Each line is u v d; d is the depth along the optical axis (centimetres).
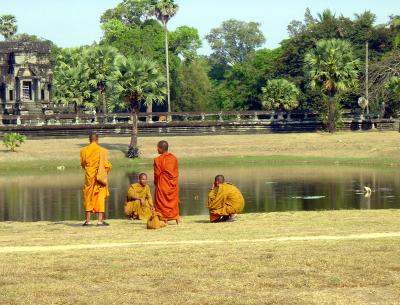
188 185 5653
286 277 1565
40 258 1788
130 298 1447
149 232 2323
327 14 13612
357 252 1761
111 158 8150
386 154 7925
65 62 14338
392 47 12750
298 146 8631
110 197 4909
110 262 1722
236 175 6412
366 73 11044
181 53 17112
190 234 2216
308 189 5216
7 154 8025
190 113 10244
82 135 9838
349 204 4303
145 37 15888
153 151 8494
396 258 1692
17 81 14412
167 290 1495
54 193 5256
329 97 9862
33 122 11462
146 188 2966
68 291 1495
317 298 1421
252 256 1745
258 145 8725
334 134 9538
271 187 5400
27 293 1483
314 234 2119
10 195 5162
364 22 13312
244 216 2908
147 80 8188
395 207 4084
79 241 2103
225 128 10156
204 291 1484
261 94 13738
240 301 1412
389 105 10875
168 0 14225
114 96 12962
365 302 1395
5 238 2270
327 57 9719
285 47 13750
